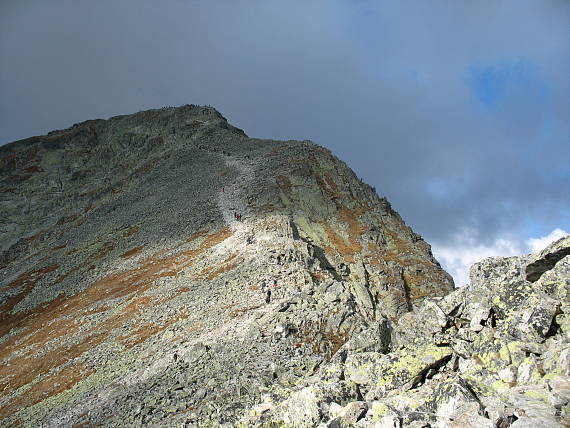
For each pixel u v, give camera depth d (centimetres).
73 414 4066
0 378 5806
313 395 1558
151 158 17550
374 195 10331
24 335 7238
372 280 7419
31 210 17288
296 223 8475
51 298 8544
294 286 5466
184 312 5541
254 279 5806
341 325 4388
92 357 5284
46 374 5356
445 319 1853
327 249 7950
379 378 1678
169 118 19900
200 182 12419
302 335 4253
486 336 1617
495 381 1433
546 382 1288
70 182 18650
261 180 10388
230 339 4375
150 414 3388
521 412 1179
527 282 1686
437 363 1644
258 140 16312
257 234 7650
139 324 5734
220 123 18888
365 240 8438
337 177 10506
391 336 2778
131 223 11369
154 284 6969
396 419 1309
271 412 1642
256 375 3500
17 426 4322
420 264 8206
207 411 2973
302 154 11494
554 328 1501
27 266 11469
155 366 4328
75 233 12719
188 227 9212
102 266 9131
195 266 7050
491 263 1925
